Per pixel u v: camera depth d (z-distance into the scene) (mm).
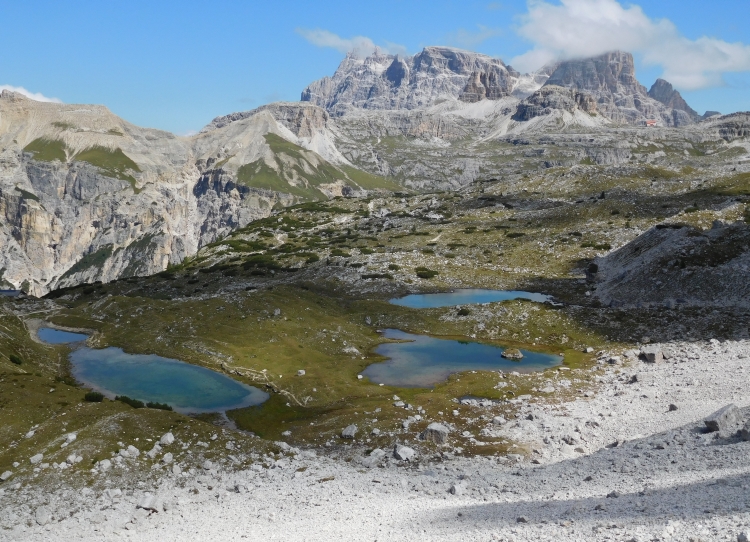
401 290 171625
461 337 116312
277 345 104688
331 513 42781
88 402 67812
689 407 64062
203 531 41531
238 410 79500
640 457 48438
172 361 100938
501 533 31516
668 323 106750
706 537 24391
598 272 165000
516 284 172250
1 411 63219
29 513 47250
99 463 54219
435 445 62750
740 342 91562
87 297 183625
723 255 128750
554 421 67250
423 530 35375
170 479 53750
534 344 110000
